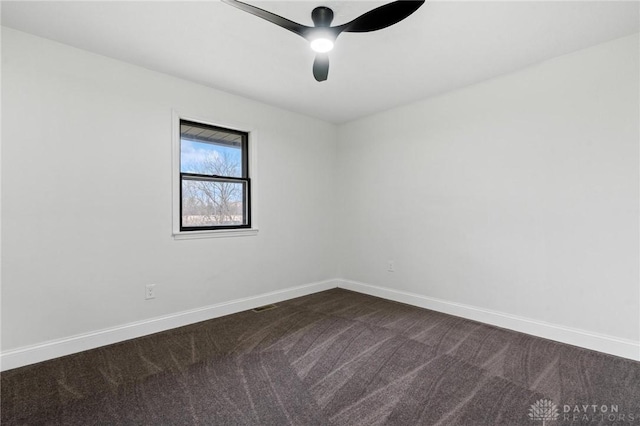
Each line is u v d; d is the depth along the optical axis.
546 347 2.44
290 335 2.70
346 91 3.23
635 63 2.21
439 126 3.32
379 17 1.67
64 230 2.32
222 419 1.61
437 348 2.44
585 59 2.41
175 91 2.89
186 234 2.94
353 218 4.22
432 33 2.18
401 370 2.11
